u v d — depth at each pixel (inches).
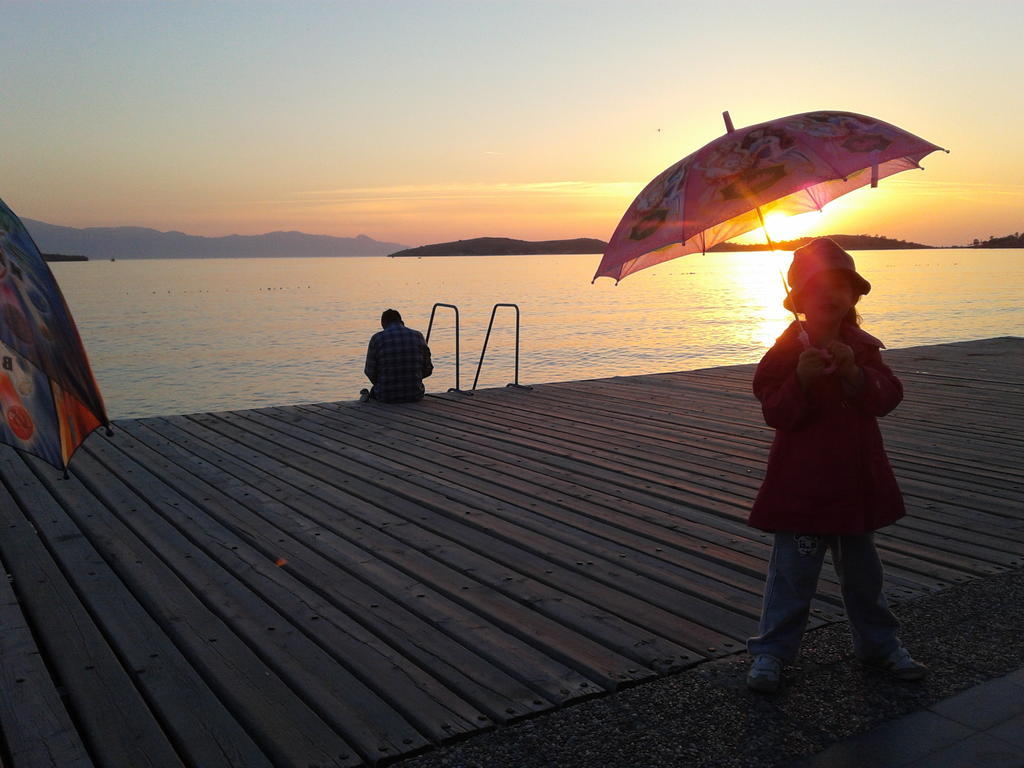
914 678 116.7
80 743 105.0
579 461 256.4
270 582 160.1
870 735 103.2
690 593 154.4
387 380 361.4
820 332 107.1
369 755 101.3
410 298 3245.6
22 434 48.3
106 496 219.8
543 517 200.4
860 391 104.3
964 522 193.9
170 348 1529.3
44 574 163.8
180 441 288.4
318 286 4630.9
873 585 116.8
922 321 1679.4
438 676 122.9
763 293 3553.2
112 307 2893.7
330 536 187.5
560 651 129.9
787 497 110.8
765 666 114.0
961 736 102.4
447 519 199.9
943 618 139.2
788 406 105.7
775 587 115.1
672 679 120.1
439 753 101.9
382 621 142.2
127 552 176.7
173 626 140.6
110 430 49.4
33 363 46.8
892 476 111.4
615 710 111.3
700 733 104.7
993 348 539.8
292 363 1291.8
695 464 251.3
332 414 341.1
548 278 5738.2
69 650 131.4
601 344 1460.4
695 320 2020.2
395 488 226.2
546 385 414.9
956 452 264.5
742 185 100.0
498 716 110.6
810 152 101.7
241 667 125.6
